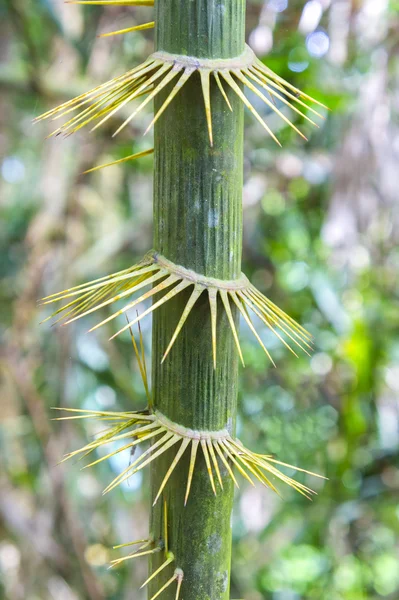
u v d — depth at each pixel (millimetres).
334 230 1741
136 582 1816
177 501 823
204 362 802
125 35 1968
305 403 2082
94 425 1890
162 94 785
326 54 1640
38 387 1870
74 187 1917
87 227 2092
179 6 764
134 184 2115
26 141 2312
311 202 2014
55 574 1745
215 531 828
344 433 2061
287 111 1795
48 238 1910
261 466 804
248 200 1890
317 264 1996
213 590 835
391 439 2092
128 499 1883
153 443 826
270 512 2168
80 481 1915
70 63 1983
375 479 2121
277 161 1896
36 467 1938
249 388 2033
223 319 804
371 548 2221
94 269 1953
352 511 2098
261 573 2250
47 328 1860
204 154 781
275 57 1554
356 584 2211
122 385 1896
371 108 1684
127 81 765
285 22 1612
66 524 1725
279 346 2031
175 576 822
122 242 1984
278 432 2045
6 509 1715
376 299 1953
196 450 800
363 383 1992
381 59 1678
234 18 771
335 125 1788
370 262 1884
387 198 1722
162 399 815
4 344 1839
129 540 1870
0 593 1773
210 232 785
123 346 2006
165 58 767
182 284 782
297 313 2062
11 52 2348
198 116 779
